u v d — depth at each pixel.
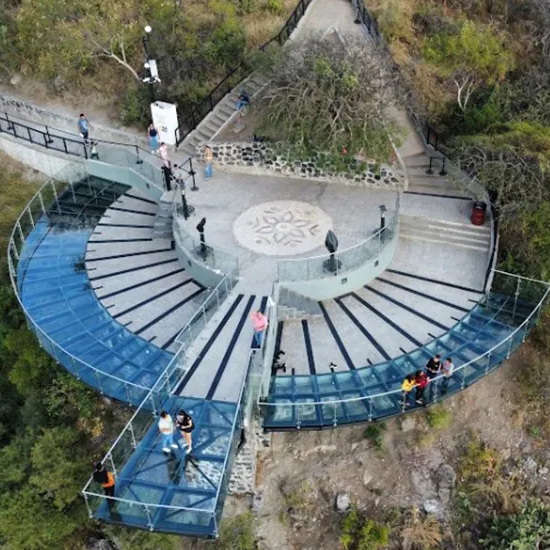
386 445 22.75
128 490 16.11
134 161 29.53
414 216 26.55
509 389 23.94
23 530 21.55
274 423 19.61
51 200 29.11
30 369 24.91
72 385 23.77
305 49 26.69
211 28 34.31
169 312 23.81
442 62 31.11
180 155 30.70
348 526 21.80
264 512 22.59
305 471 22.78
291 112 25.66
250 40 33.66
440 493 22.39
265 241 25.27
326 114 25.55
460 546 22.02
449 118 30.52
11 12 36.75
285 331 23.05
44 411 24.12
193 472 16.53
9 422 26.52
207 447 17.23
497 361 21.17
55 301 24.41
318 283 23.58
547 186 24.75
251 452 21.31
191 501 15.82
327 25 31.20
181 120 32.06
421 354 21.64
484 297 23.58
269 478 22.84
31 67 35.97
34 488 22.19
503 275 23.70
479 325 22.61
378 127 25.88
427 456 22.77
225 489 16.48
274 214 26.78
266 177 29.31
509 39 32.78
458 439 23.11
